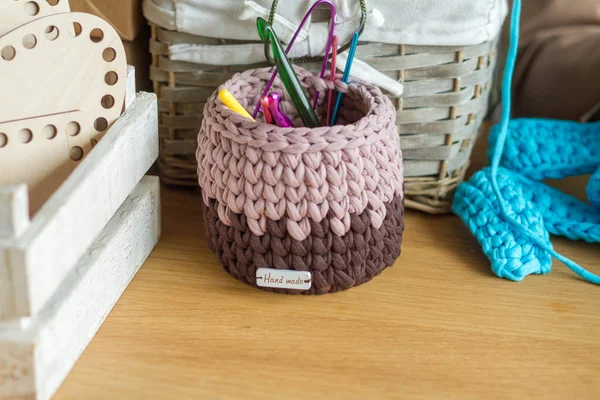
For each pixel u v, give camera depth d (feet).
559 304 1.74
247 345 1.57
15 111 1.58
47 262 1.28
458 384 1.47
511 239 1.85
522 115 2.54
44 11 1.63
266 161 1.55
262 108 1.77
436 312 1.70
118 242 1.66
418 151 2.03
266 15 1.82
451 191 2.10
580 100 2.39
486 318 1.68
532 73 2.44
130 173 1.71
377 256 1.70
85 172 1.45
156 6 1.90
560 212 1.99
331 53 1.87
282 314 1.67
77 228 1.41
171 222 2.05
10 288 1.23
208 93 2.01
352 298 1.74
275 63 1.71
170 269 1.83
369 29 1.86
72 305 1.43
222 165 1.63
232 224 1.65
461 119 2.02
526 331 1.64
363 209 1.62
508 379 1.49
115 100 1.69
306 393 1.43
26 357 1.29
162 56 1.98
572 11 2.38
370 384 1.46
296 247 1.61
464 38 1.89
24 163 1.61
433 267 1.88
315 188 1.56
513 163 2.08
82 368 1.48
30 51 1.57
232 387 1.44
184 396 1.41
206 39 1.93
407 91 1.96
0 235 1.21
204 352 1.54
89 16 1.61
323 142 1.55
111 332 1.59
